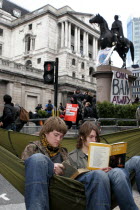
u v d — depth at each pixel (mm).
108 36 14453
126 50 15273
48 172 2467
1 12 59219
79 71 56406
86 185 2486
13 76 35094
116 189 2490
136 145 4898
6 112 8336
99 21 15055
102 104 11375
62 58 53094
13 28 59750
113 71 13328
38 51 53875
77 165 3123
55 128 2932
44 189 2305
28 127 11516
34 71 38219
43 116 18500
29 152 2914
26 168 2434
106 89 13547
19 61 57438
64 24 55188
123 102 13531
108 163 2684
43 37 53531
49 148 3000
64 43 54375
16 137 4969
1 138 4980
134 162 3045
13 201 4211
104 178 2436
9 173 3006
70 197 2525
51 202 2506
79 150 3232
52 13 53656
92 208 2389
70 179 2523
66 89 42562
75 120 9828
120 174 2535
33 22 55594
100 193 2379
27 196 2273
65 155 3135
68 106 9984
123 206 2477
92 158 2670
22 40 57438
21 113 9477
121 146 2783
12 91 34969
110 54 13914
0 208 3834
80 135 3238
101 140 4664
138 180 3002
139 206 3758
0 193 4625
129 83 14578
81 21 57594
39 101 39000
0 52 58312
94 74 14086
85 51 59938
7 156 3055
